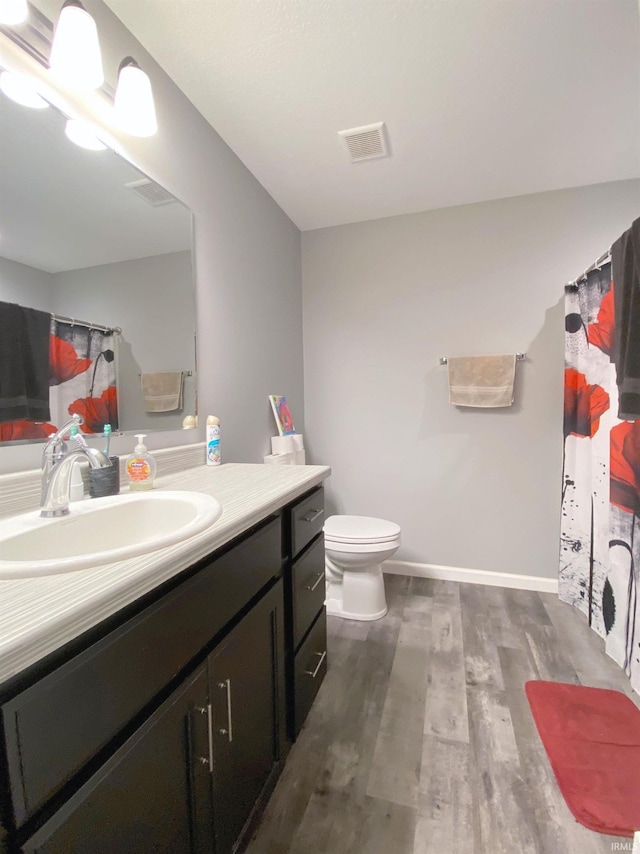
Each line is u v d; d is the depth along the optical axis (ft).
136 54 4.13
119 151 3.94
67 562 1.96
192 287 5.04
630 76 4.68
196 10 3.83
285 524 3.95
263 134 5.65
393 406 8.41
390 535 6.46
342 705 4.69
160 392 4.57
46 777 1.51
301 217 8.20
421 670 5.30
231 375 5.98
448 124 5.49
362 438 8.66
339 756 4.01
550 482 7.54
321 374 8.87
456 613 6.79
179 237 4.82
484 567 7.98
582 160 6.38
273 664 3.57
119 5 3.77
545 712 4.53
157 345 4.50
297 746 4.14
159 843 2.09
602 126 5.56
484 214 7.68
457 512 8.11
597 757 3.95
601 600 5.97
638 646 4.89
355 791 3.65
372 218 8.32
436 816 3.41
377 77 4.68
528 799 3.55
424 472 8.27
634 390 4.68
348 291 8.60
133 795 1.90
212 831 2.59
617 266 5.05
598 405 6.07
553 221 7.32
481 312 7.78
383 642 5.95
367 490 8.68
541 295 7.44
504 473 7.80
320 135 5.69
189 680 2.36
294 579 4.00
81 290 3.61
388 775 3.80
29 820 1.45
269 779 3.56
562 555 7.18
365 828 3.32
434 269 8.03
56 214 3.36
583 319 6.61
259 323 6.88
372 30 4.07
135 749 1.91
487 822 3.36
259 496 3.46
